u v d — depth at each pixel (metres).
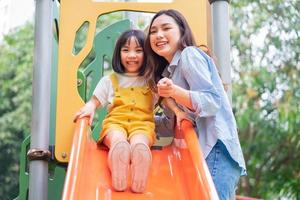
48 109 2.98
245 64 7.45
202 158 2.28
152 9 3.17
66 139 2.91
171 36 2.70
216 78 2.60
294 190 7.40
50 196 3.24
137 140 2.59
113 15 8.58
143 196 2.35
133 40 2.88
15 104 8.83
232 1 7.59
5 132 8.61
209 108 2.46
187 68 2.55
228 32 3.18
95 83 3.53
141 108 2.82
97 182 2.40
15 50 9.07
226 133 2.48
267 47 7.44
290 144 7.32
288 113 7.13
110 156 2.37
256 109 7.34
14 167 8.88
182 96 2.44
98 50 3.58
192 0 3.18
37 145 2.92
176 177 2.50
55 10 3.47
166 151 2.70
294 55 7.37
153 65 2.83
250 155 7.50
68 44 3.07
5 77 8.92
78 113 2.70
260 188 7.53
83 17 3.12
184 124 2.54
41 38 3.06
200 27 3.14
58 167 3.24
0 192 8.88
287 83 7.29
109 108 2.88
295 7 7.52
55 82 3.37
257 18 7.51
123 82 2.89
